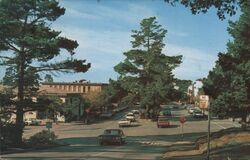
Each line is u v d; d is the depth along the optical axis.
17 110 52.28
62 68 54.28
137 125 101.88
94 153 42.16
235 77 45.91
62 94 106.19
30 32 52.19
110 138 57.56
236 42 44.28
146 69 117.56
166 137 77.31
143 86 116.31
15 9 50.19
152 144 61.84
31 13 51.50
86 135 80.81
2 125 47.28
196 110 118.81
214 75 49.72
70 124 103.12
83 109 116.25
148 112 115.62
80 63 54.66
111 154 41.22
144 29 118.38
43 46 50.75
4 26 49.03
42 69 53.81
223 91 48.88
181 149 46.94
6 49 51.09
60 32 53.62
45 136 54.81
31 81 53.09
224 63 44.75
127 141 68.12
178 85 115.81
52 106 55.97
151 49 118.00
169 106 171.62
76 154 40.19
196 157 34.03
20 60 52.22
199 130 88.31
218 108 49.25
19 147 48.53
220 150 33.50
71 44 53.34
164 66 117.19
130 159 35.78
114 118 121.69
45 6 50.94
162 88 112.38
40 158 34.75
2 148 44.22
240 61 44.19
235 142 36.91
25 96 54.84
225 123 102.25
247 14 43.06
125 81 117.81
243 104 46.75
